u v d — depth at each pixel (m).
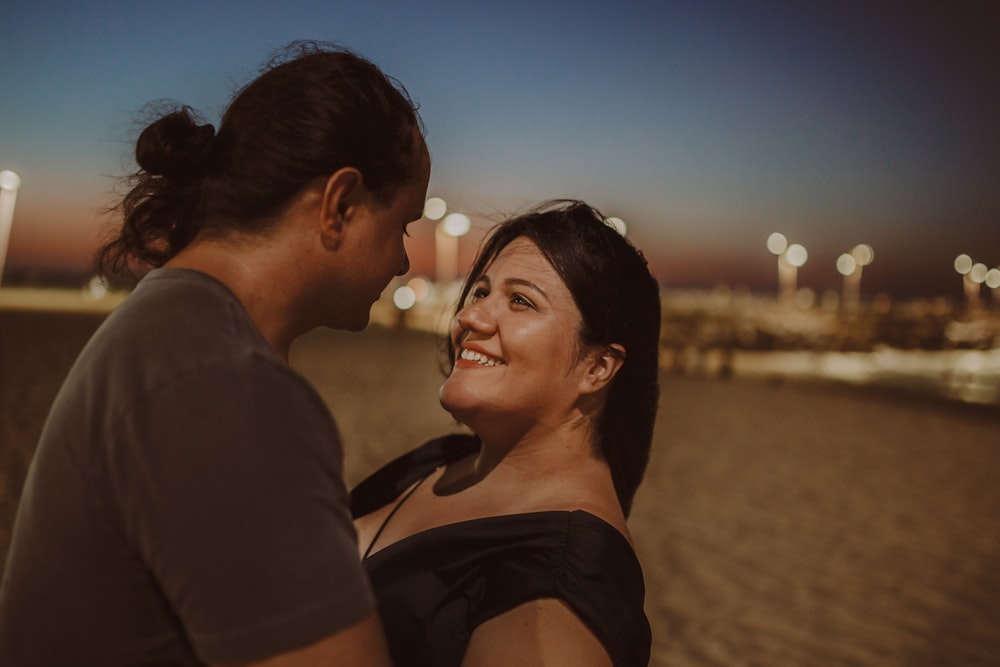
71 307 33.66
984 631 4.89
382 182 1.20
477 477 1.71
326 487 0.94
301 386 0.98
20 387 11.34
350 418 10.52
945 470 9.82
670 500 7.53
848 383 21.27
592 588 1.24
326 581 0.89
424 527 1.63
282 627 0.87
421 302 38.22
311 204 1.16
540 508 1.51
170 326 0.99
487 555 1.37
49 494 0.98
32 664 0.99
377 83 1.23
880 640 4.68
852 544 6.48
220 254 1.15
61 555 0.96
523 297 1.63
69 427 0.98
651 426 1.76
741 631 4.70
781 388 19.02
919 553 6.32
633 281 1.69
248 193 1.14
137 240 1.23
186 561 0.88
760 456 9.95
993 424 14.41
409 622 1.37
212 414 0.90
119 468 0.92
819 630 4.79
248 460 0.89
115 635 0.97
